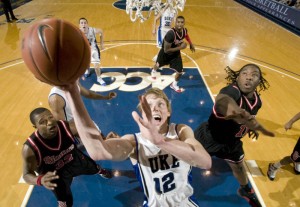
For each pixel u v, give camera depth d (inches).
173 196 67.4
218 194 118.9
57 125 86.4
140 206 111.9
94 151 47.2
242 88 85.4
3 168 130.0
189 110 181.8
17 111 176.2
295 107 191.9
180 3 264.1
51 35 37.2
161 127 61.9
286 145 153.0
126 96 197.2
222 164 136.0
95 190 119.6
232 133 96.6
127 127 161.9
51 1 544.4
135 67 247.6
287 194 121.0
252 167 135.8
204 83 221.6
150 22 403.2
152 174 64.2
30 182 84.1
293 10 392.2
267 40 344.2
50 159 88.7
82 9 476.7
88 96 123.7
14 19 395.9
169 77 230.5
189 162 50.1
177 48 187.9
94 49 203.9
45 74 38.1
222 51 297.6
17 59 260.1
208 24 407.2
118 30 359.6
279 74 245.0
